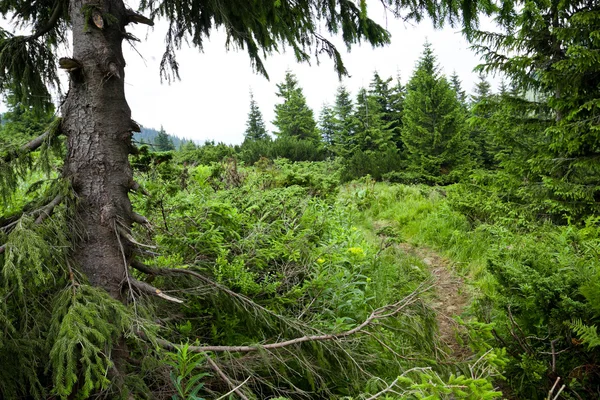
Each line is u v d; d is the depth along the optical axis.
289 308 2.62
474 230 6.63
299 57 3.03
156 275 2.04
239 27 2.69
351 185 13.52
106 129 1.83
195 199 3.13
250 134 50.84
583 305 2.25
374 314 2.19
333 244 3.85
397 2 2.37
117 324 1.49
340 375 2.06
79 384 1.51
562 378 2.26
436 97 20.75
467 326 2.22
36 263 1.29
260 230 3.03
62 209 1.65
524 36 6.34
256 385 2.00
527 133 7.29
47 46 2.41
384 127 31.97
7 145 1.69
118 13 1.92
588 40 5.62
